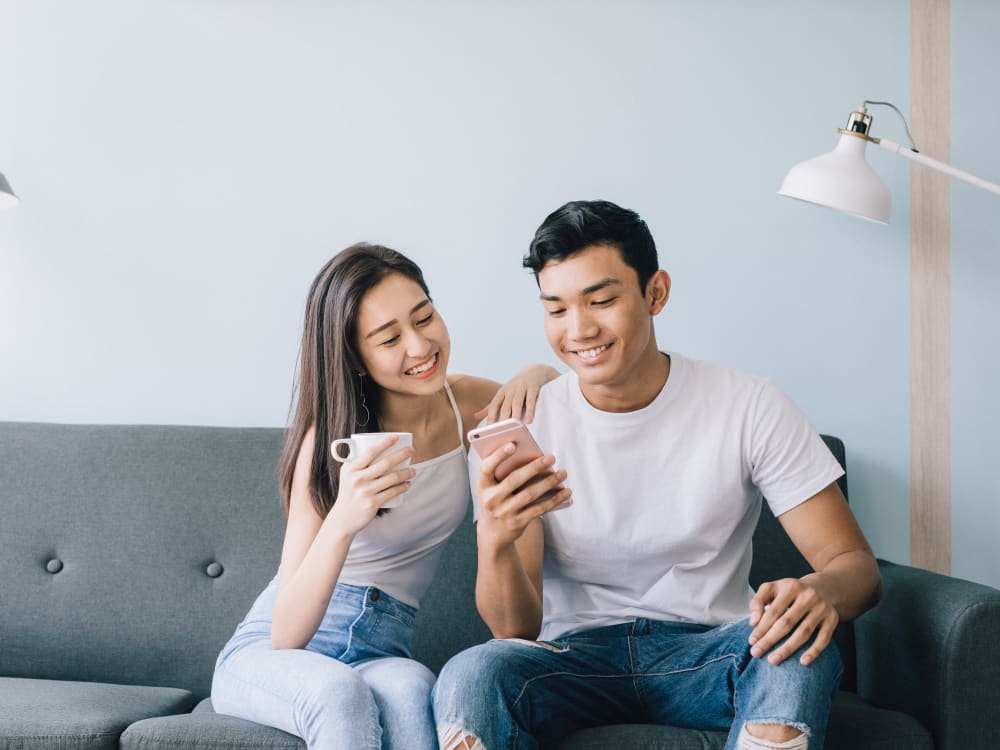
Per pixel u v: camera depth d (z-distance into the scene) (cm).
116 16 241
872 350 230
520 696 145
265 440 216
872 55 231
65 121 242
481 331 235
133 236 240
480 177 236
